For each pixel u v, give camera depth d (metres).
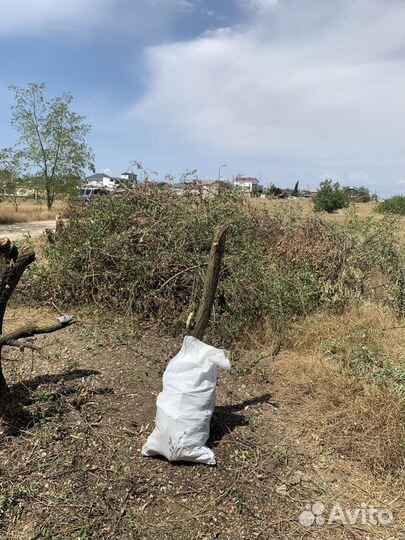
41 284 6.03
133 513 2.55
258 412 3.59
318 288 5.96
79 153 27.44
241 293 5.21
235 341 4.96
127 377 3.91
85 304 5.79
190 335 3.17
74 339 4.78
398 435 3.22
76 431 3.14
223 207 6.40
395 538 2.49
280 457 3.05
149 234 5.70
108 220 5.99
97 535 2.42
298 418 3.53
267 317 5.16
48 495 2.64
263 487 2.79
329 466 3.03
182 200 6.33
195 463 2.91
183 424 2.84
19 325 5.26
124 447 3.03
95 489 2.68
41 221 25.44
